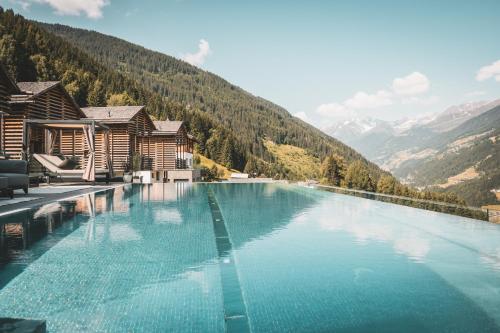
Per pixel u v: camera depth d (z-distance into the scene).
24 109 17.75
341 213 9.81
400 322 3.04
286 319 3.05
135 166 24.75
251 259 4.98
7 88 16.58
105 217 7.61
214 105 196.50
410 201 11.05
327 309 3.29
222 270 4.27
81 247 5.06
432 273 4.43
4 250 4.81
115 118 24.59
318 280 4.12
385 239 6.41
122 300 3.26
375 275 4.32
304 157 171.38
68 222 6.86
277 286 3.88
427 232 7.11
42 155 16.80
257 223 8.05
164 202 11.00
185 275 4.02
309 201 13.29
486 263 4.89
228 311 3.10
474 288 3.90
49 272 3.96
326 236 6.61
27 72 63.53
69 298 3.26
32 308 3.03
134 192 14.45
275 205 11.81
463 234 6.93
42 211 8.09
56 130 19.80
